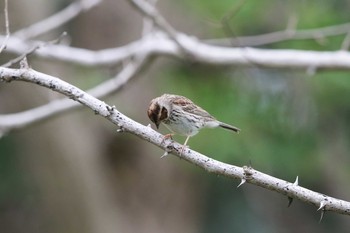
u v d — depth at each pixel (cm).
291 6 1499
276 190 615
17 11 1580
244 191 1858
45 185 1764
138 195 1772
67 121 1714
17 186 1808
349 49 1534
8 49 1333
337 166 1684
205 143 1462
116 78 1312
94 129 1761
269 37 1366
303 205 1912
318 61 1287
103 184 1762
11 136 1741
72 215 1766
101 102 623
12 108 1652
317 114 1633
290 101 1638
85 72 1547
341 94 1559
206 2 1445
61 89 623
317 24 1466
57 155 1723
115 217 1758
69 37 1686
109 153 1767
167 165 1772
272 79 1659
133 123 626
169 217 1775
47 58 1373
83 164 1734
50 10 1766
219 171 620
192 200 1802
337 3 1510
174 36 1248
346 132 1658
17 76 625
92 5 1416
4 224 1825
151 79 1661
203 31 1692
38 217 1811
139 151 1772
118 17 1781
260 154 1527
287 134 1609
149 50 1337
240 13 1458
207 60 1332
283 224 1900
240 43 1294
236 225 1850
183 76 1628
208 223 1841
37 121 1290
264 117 1600
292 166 1602
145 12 1216
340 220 1908
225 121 1524
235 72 1645
